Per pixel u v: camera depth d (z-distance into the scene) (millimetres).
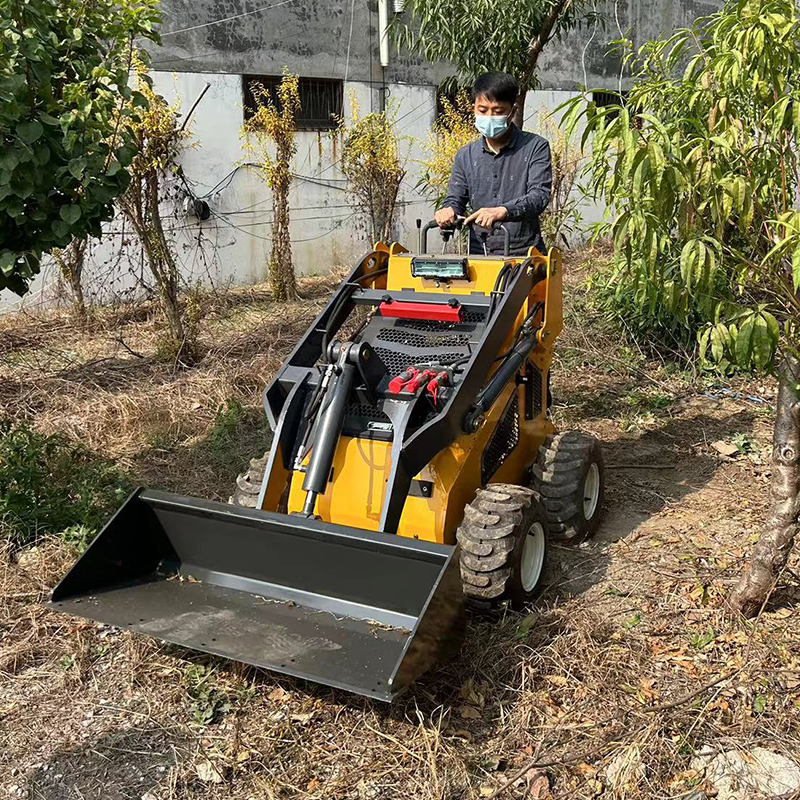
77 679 3297
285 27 11094
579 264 10766
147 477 5148
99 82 3986
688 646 3393
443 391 3430
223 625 3061
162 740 2971
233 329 8227
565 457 4125
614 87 14727
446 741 2889
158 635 2975
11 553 4125
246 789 2746
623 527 4527
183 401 6277
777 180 2871
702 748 2854
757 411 6262
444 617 2742
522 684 3154
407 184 12633
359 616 3086
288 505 3547
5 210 3738
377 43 12000
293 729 2994
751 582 3447
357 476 3420
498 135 4418
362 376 3428
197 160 10609
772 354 2633
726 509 4688
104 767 2850
